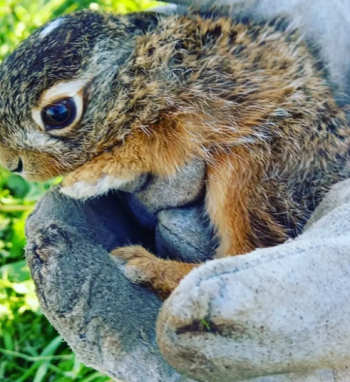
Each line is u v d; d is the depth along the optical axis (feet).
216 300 0.22
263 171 0.38
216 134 0.38
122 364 0.32
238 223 0.38
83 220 0.38
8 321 0.67
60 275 0.33
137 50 0.38
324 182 0.37
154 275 0.36
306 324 0.23
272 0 0.40
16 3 0.88
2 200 0.77
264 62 0.38
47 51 0.36
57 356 0.64
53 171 0.39
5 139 0.38
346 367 0.28
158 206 0.39
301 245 0.24
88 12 0.39
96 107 0.37
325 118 0.38
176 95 0.38
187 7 0.41
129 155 0.38
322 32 0.40
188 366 0.23
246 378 0.24
